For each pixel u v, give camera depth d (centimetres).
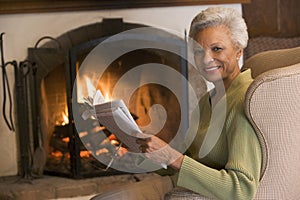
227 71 192
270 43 407
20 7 369
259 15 421
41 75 370
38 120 370
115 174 371
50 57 367
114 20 378
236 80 189
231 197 171
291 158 174
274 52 223
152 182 214
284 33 424
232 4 397
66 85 357
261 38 409
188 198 181
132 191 206
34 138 373
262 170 174
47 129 381
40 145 370
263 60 224
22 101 368
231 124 178
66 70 357
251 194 170
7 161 380
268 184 176
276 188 177
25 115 369
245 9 419
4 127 378
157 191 209
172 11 387
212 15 189
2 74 372
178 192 185
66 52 356
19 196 348
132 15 382
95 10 378
